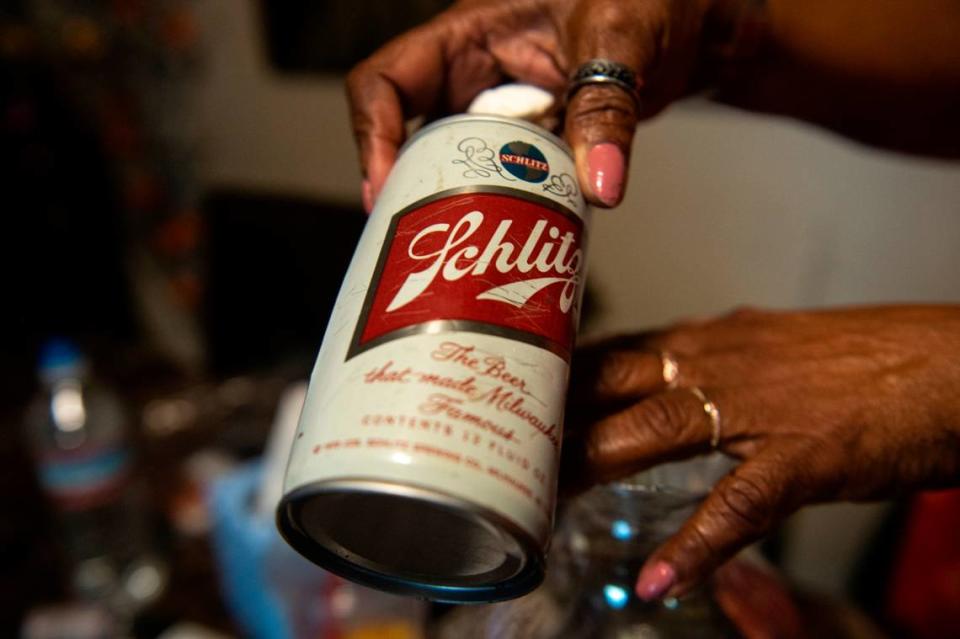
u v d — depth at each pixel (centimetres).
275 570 47
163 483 67
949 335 27
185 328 135
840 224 75
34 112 108
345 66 110
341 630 45
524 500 20
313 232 94
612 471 24
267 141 126
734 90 39
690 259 85
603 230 90
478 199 22
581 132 25
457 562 22
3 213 106
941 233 69
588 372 26
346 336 22
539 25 30
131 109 127
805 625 41
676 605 31
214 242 103
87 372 70
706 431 25
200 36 126
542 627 32
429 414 20
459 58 31
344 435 20
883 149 43
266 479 49
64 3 118
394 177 25
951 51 37
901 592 57
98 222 120
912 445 25
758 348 28
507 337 21
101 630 51
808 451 24
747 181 79
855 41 37
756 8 35
